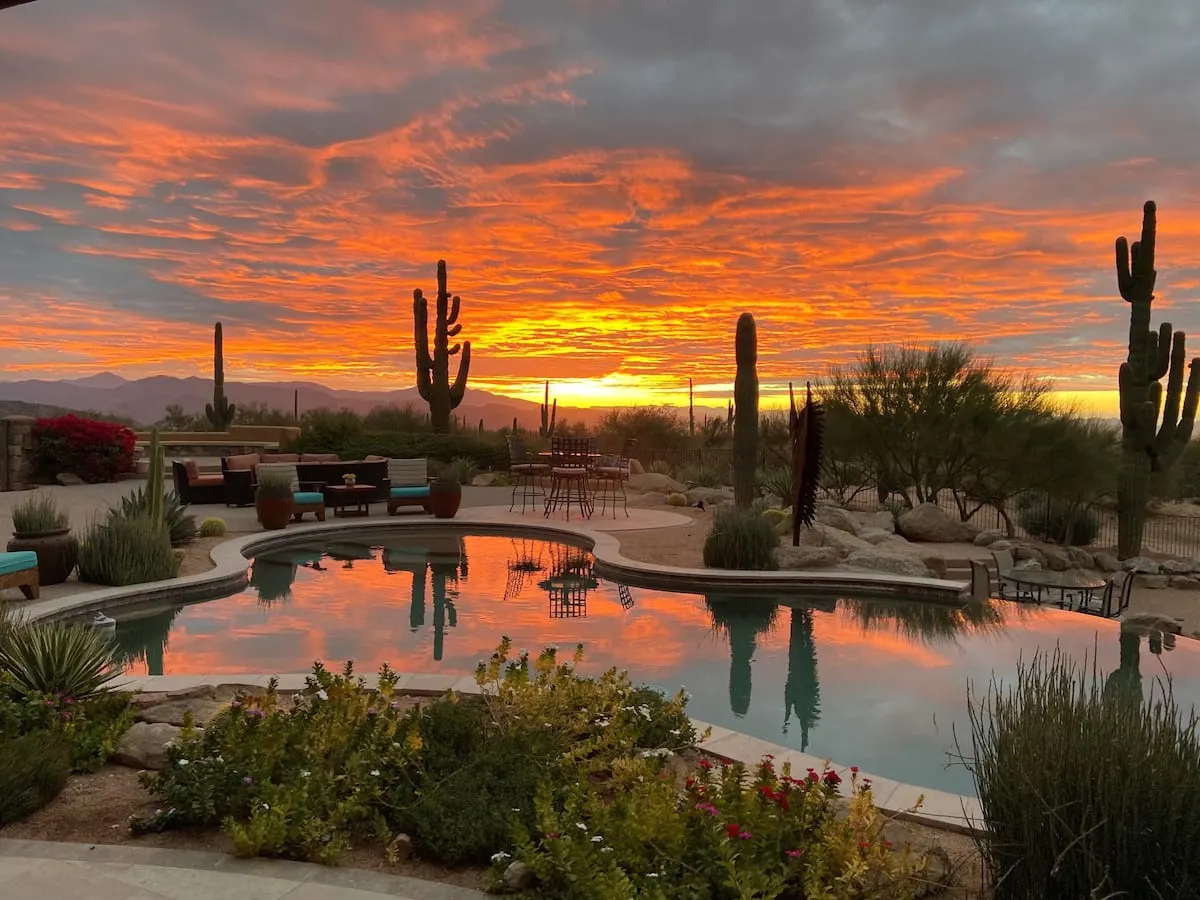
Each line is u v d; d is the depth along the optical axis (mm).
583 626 8180
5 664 4516
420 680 5398
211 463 21594
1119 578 12008
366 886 2816
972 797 3832
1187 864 2465
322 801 3262
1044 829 2586
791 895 2875
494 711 4305
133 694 4688
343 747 3666
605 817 2994
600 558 11180
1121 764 2584
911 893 2746
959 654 7453
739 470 13867
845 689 6402
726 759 4312
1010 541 14008
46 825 3271
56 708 4109
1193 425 14625
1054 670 3084
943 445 16031
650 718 4395
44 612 7320
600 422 27594
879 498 17969
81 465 18438
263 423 29609
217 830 3234
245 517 14250
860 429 16844
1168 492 19281
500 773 3574
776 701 6102
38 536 8555
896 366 16781
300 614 8453
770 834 2934
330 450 22750
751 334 13719
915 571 10844
